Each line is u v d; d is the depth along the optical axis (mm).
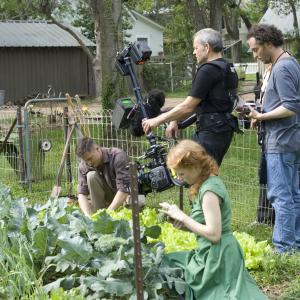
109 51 11750
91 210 6668
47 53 29141
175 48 34469
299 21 38844
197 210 4172
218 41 5797
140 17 46719
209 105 5812
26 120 9094
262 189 6809
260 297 4113
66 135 8484
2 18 35000
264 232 6582
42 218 5059
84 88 30203
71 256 4293
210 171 4129
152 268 4188
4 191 5422
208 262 4156
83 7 36125
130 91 12414
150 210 6246
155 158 5730
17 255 4266
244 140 8492
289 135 5504
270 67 5875
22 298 3893
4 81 28266
